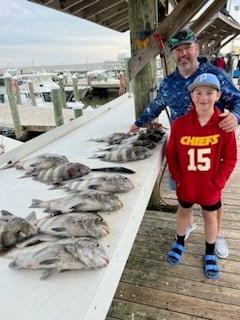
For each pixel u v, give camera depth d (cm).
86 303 81
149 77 247
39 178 174
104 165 187
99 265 91
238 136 455
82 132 300
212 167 156
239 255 195
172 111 196
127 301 164
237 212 251
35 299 85
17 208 138
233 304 158
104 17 352
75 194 137
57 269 92
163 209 264
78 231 107
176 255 191
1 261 102
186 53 167
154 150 206
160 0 356
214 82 139
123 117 377
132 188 148
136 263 195
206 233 177
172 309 157
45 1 247
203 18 385
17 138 758
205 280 176
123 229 114
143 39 218
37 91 1456
